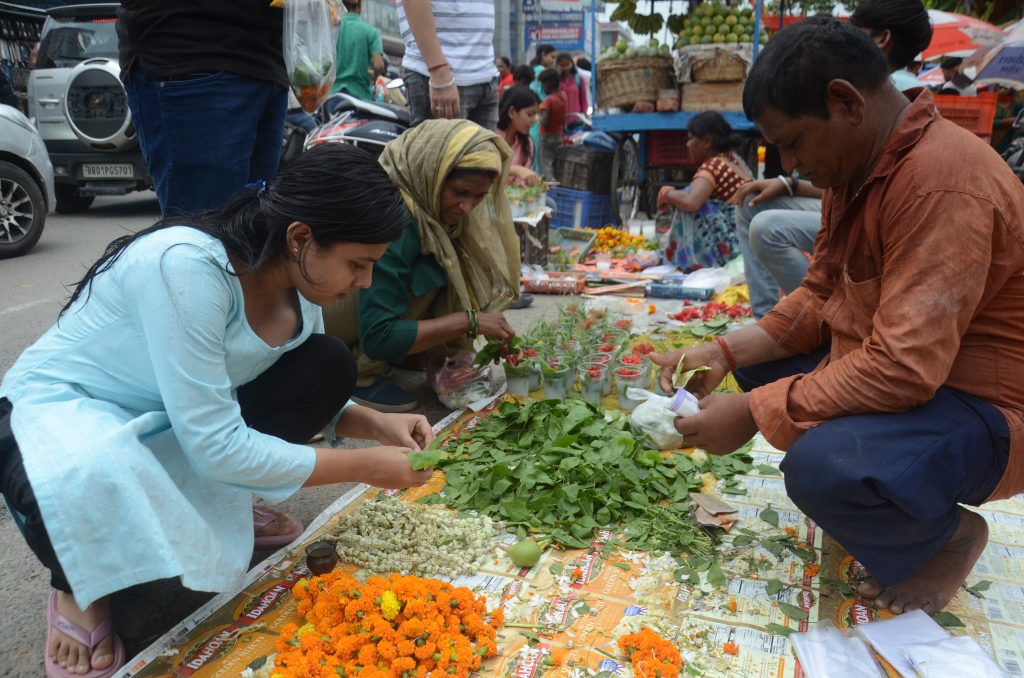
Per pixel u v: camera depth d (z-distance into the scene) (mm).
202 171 2803
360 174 1616
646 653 1726
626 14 8266
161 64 2664
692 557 2176
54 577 1699
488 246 3295
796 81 1750
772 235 4031
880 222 1830
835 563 2150
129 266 1668
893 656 1747
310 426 2188
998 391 1829
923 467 1750
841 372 1860
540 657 1768
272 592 2016
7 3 12969
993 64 5617
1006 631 1870
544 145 8938
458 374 3488
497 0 25750
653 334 4465
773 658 1776
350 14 7176
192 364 1627
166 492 1654
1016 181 1761
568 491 2354
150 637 1927
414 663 1654
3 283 5637
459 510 2418
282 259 1708
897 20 3406
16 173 6473
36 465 1559
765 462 2811
